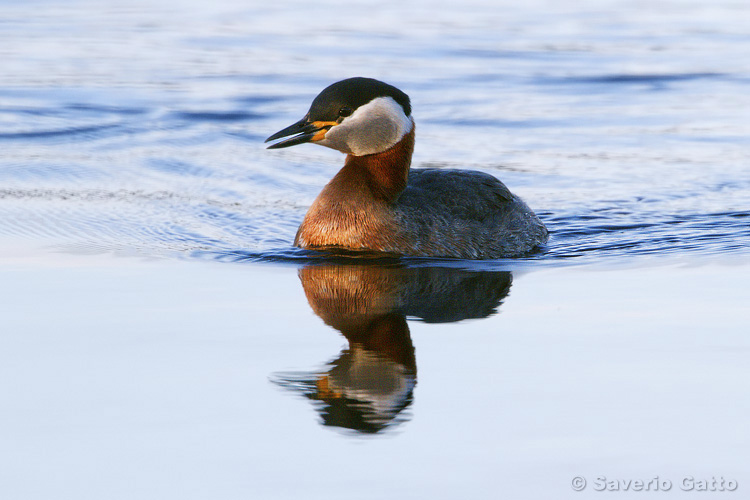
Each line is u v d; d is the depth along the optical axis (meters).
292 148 17.64
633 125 19.00
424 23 27.22
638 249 12.15
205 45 24.38
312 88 20.66
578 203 14.61
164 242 12.28
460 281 10.63
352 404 7.32
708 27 27.14
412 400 7.41
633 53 24.27
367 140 11.74
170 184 15.34
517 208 12.78
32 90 20.23
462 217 12.16
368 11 28.77
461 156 16.95
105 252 11.70
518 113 19.61
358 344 8.58
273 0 30.23
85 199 14.33
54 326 8.90
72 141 17.56
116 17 27.53
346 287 10.34
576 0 30.95
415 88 20.95
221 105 19.62
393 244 11.73
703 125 18.95
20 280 10.40
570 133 18.44
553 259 11.76
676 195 14.96
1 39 24.53
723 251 11.89
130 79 21.27
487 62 23.20
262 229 13.11
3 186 14.88
